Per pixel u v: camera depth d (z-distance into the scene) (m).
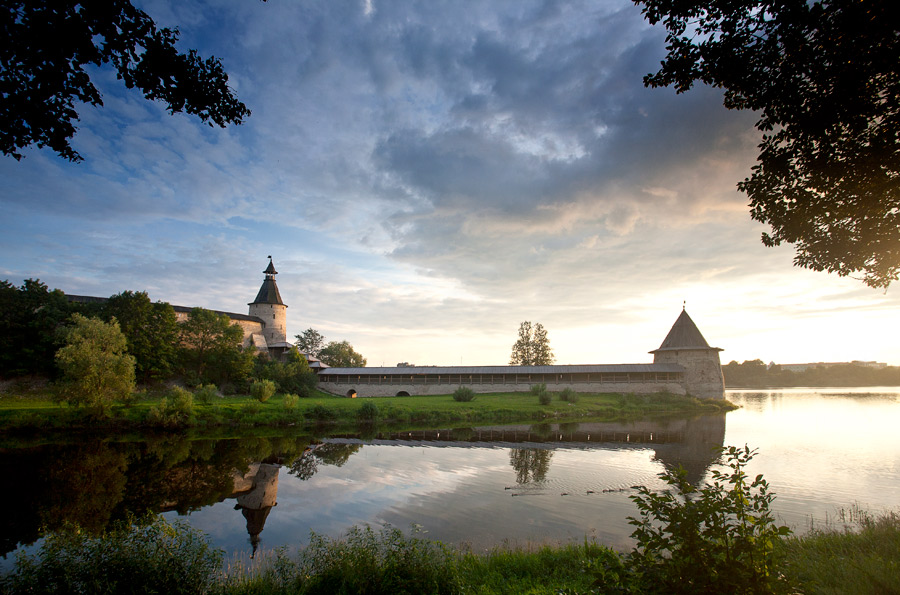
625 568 4.64
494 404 55.31
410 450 30.34
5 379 49.09
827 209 8.56
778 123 8.21
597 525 14.93
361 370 72.44
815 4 6.83
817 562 7.79
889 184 7.64
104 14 6.45
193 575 7.86
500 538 13.71
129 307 58.34
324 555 9.27
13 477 23.19
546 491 19.41
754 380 156.88
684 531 4.32
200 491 20.31
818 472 22.78
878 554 8.05
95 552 7.48
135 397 46.84
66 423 37.84
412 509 16.98
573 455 27.98
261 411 45.16
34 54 6.36
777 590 4.04
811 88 7.71
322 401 57.03
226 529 15.16
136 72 7.23
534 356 98.50
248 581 8.80
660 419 48.94
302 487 20.66
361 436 36.97
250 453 29.47
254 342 81.94
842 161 7.94
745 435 36.25
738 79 7.90
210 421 41.81
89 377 37.50
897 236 8.25
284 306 91.19
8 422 36.44
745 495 4.65
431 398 62.62
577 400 59.22
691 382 69.00
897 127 7.29
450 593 7.96
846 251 8.73
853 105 7.34
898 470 23.23
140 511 17.50
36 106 6.67
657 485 20.28
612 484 20.61
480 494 19.03
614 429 40.78
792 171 8.52
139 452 29.70
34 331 52.28
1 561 12.82
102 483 21.94
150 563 7.55
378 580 8.16
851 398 84.38
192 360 65.31
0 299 50.66
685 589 4.09
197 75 7.40
